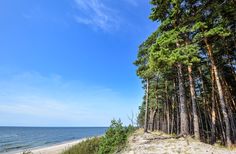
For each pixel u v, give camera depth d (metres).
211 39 13.42
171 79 24.41
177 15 13.43
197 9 12.99
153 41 18.25
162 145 10.31
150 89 28.19
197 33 11.89
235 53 16.48
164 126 34.50
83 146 19.75
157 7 14.05
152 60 11.98
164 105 33.75
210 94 22.11
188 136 11.95
